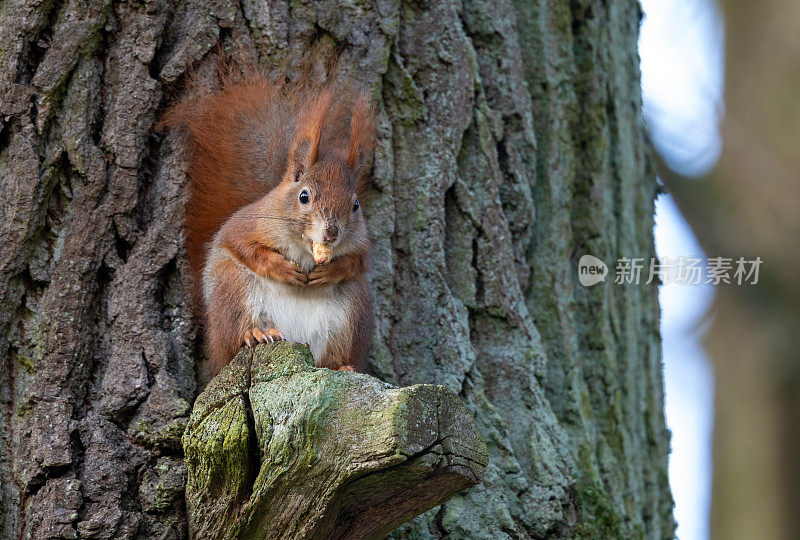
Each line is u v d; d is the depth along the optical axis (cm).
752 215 1830
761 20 1892
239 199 827
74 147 741
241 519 629
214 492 640
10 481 677
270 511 619
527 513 800
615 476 895
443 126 848
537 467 812
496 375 835
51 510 655
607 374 917
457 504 786
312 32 833
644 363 1028
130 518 662
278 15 828
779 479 1753
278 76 823
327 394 598
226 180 818
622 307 973
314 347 818
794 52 1866
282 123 835
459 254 841
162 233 760
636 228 1056
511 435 822
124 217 748
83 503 663
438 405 589
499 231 852
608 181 976
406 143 845
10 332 707
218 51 812
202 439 629
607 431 909
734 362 1836
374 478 588
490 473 795
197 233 791
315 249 791
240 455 617
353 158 835
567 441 839
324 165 827
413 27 859
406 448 568
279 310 807
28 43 750
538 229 907
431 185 836
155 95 776
